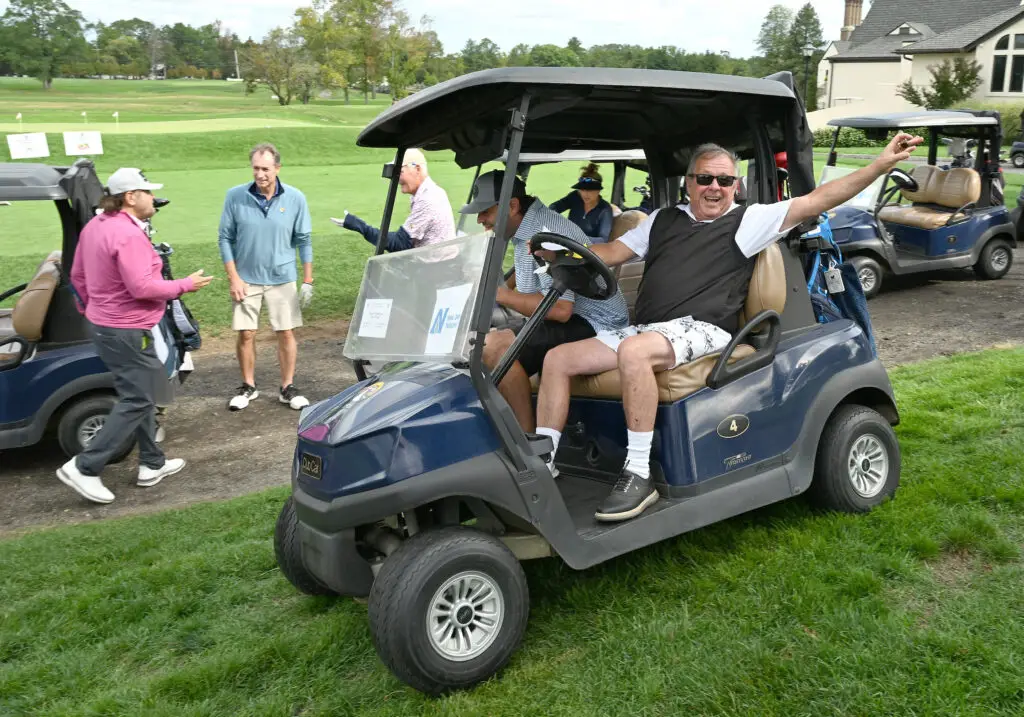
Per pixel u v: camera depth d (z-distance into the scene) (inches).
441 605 100.0
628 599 116.3
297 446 111.7
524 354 129.6
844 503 132.6
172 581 136.2
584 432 129.6
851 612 105.5
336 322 341.1
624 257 133.9
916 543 120.3
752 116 131.8
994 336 262.4
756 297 125.7
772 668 97.3
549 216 126.0
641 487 114.8
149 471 190.7
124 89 4468.5
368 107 2576.3
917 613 106.0
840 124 340.5
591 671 101.8
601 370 121.0
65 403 205.2
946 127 365.4
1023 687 89.3
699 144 149.2
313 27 3430.1
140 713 101.6
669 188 163.3
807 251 139.9
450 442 102.3
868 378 136.3
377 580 100.0
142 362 181.2
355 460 101.6
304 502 106.3
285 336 241.1
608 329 131.7
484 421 104.8
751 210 124.3
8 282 378.9
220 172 936.3
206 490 186.2
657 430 119.0
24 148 632.4
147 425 186.4
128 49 6688.0
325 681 106.3
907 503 134.3
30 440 199.5
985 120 338.3
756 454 124.4
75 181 192.7
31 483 198.8
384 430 101.2
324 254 456.8
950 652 96.3
